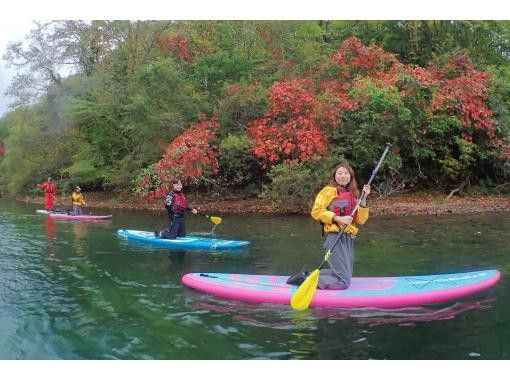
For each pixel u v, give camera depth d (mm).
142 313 4688
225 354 3734
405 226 10180
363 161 14750
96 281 5945
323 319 4430
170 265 6879
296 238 9195
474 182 16141
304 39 17719
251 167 16203
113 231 10500
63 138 21656
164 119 15617
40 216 14023
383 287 5109
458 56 14961
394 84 13781
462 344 3861
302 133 12820
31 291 5508
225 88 15688
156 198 17344
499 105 15055
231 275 5746
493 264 6621
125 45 19750
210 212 13906
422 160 15859
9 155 23031
